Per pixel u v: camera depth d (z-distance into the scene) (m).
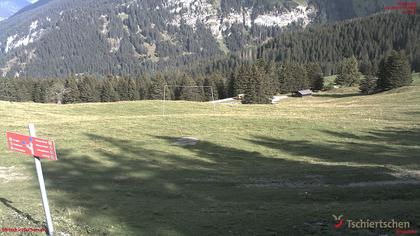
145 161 41.31
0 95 171.75
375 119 71.00
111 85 171.12
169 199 24.12
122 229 16.31
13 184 30.80
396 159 39.53
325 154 44.88
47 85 180.00
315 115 76.81
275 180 30.27
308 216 17.19
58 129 58.03
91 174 35.16
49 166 38.38
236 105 98.31
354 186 26.67
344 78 191.88
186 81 172.25
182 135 55.50
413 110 80.81
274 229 15.77
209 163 40.78
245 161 42.06
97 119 66.69
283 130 58.72
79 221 17.56
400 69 143.00
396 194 23.11
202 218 17.84
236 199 23.72
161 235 15.51
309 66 193.12
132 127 59.69
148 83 187.25
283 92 179.75
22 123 62.97
